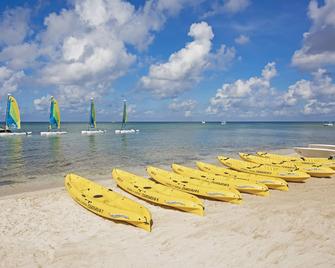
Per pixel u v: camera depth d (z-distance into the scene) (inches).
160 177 550.9
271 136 2219.5
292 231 330.6
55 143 1528.1
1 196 496.1
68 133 2539.4
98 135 2290.8
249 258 275.1
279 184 514.6
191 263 269.4
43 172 719.1
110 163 861.2
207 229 342.6
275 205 426.6
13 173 706.2
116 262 275.1
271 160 807.7
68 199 466.3
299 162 753.6
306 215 378.9
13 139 1823.3
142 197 458.6
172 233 334.0
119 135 2310.5
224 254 283.4
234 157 1002.1
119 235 332.8
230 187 507.8
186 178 543.5
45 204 442.3
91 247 306.2
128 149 1232.8
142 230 343.9
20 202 452.8
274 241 307.3
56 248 306.3
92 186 483.5
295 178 583.2
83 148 1269.7
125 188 501.7
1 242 320.8
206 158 973.8
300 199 457.7
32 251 301.0
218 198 452.4
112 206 400.5
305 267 257.9
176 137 2069.4
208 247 298.2
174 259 277.4
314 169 638.5
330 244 297.7
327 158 839.7
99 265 270.8
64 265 272.7
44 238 329.4
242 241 309.1
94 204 400.8
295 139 1872.5
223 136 2217.0
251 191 491.2
